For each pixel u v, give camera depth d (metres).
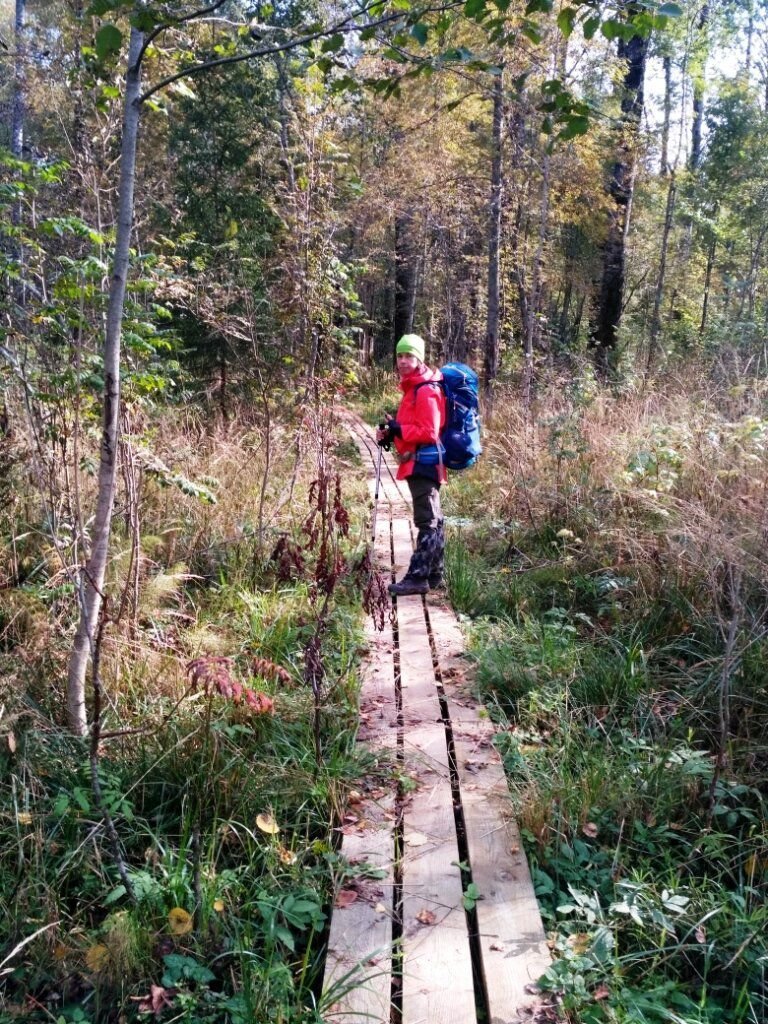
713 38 17.42
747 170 18.25
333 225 7.36
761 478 5.51
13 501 5.24
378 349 23.62
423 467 5.72
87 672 4.09
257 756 3.72
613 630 5.19
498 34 2.96
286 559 3.96
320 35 3.02
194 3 3.33
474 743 3.98
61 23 6.27
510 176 12.78
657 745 3.94
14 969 2.54
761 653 4.39
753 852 3.29
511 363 14.72
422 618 5.46
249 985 2.52
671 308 21.86
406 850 3.21
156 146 11.64
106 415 3.51
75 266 4.05
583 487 6.96
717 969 2.85
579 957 2.69
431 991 2.55
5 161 4.21
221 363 10.14
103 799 3.24
